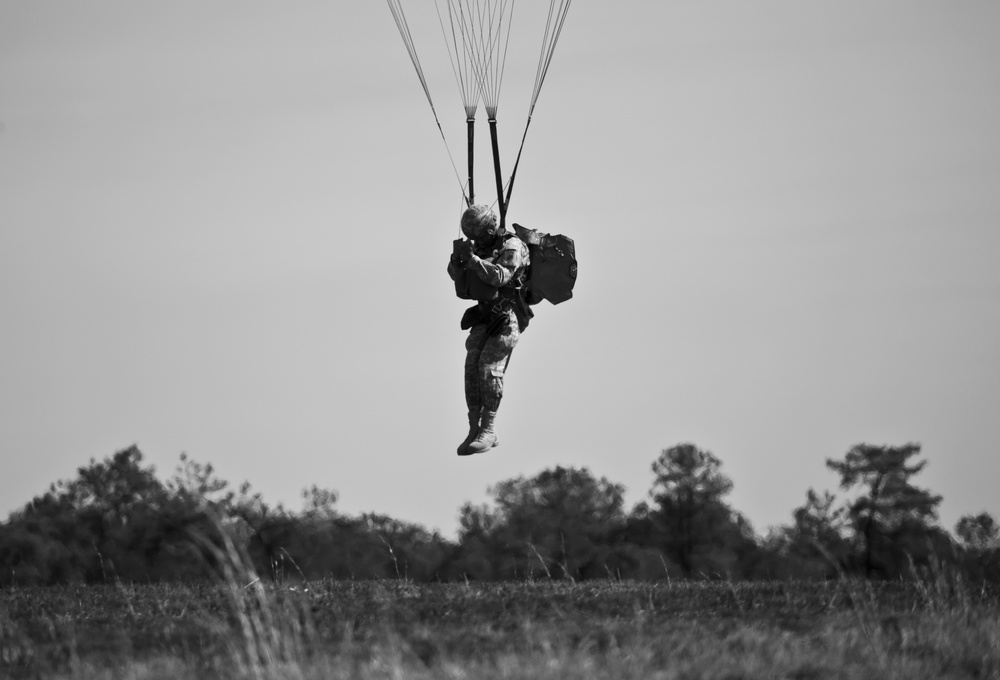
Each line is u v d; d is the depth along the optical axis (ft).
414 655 153.17
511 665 147.43
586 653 152.46
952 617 170.09
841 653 154.30
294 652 154.20
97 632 173.58
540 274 199.41
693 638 160.15
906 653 156.97
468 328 203.92
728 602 190.70
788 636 162.40
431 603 188.96
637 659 150.20
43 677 150.30
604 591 203.72
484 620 176.65
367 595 199.21
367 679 143.74
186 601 196.24
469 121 206.18
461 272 198.29
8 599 212.64
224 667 150.82
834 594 196.13
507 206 203.31
